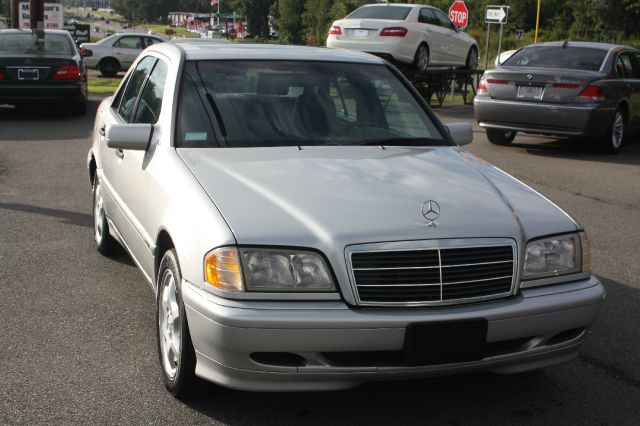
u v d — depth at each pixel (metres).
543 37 63.72
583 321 3.60
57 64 14.25
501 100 11.92
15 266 5.80
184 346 3.49
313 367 3.24
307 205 3.50
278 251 3.28
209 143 4.25
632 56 12.91
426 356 3.27
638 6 52.19
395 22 16.06
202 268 3.34
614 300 5.41
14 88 14.04
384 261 3.29
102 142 5.87
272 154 4.16
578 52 12.27
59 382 3.88
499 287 3.45
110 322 4.73
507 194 3.92
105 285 5.42
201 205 3.54
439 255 3.33
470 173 4.15
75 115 15.24
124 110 5.51
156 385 3.88
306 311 3.20
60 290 5.29
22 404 3.63
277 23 104.38
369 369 3.27
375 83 4.98
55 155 10.70
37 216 7.35
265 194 3.61
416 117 4.90
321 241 3.29
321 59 5.03
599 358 4.38
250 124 4.39
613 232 7.36
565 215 3.80
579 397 3.88
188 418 3.54
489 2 68.88
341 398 3.79
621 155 12.19
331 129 4.51
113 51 27.69
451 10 21.64
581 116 11.35
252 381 3.27
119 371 4.03
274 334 3.17
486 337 3.36
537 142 13.46
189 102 4.44
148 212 4.21
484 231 3.45
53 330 4.57
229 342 3.20
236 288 3.25
